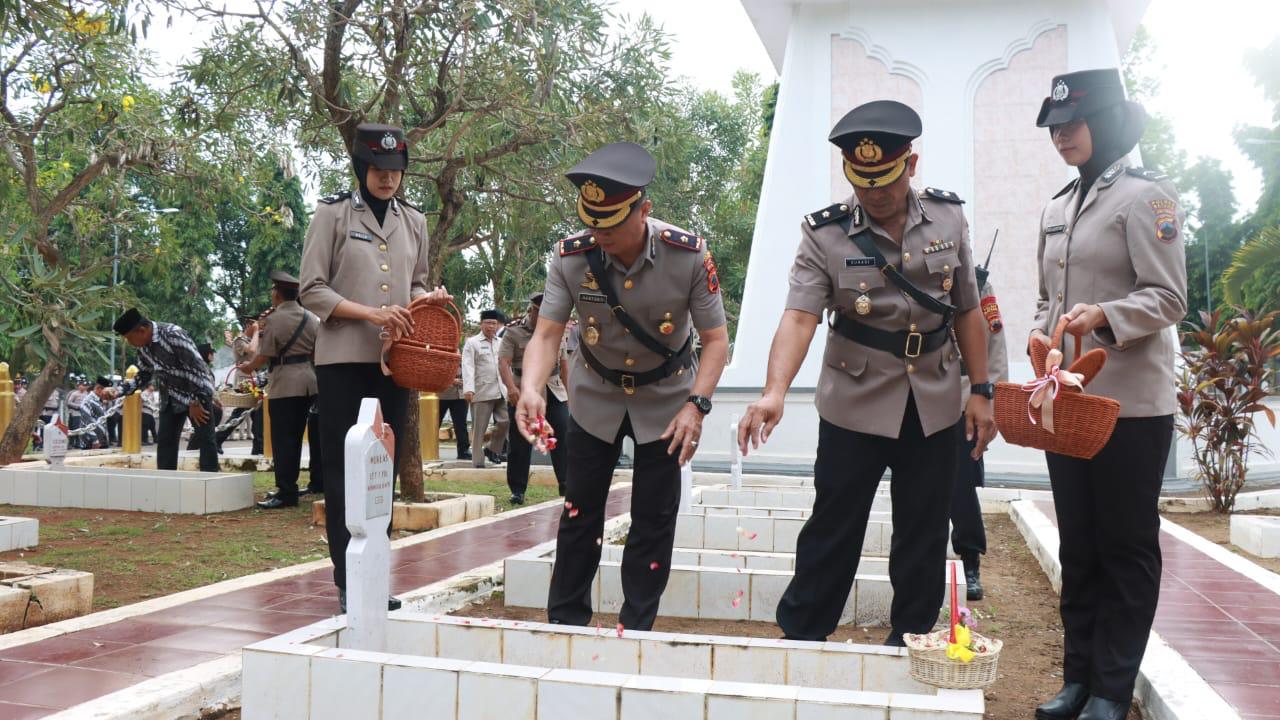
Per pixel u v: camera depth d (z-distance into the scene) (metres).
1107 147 3.40
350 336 4.61
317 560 6.23
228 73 9.41
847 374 3.68
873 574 5.23
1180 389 9.91
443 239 9.41
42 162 13.73
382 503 3.62
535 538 7.01
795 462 14.16
